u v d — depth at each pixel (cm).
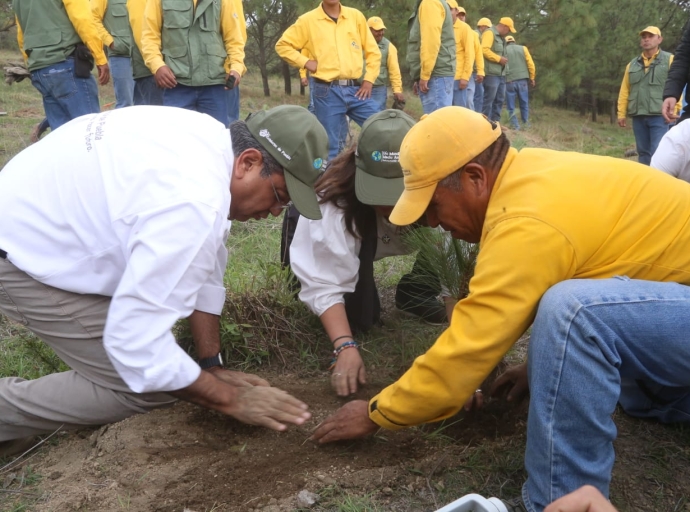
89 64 509
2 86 1180
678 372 167
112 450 210
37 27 490
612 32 1808
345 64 572
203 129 188
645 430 221
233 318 277
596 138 1340
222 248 226
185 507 186
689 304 159
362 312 275
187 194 168
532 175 166
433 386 169
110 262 184
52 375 209
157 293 167
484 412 230
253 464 205
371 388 251
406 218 171
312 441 217
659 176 176
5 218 185
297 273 251
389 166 218
